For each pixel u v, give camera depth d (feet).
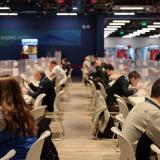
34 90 26.96
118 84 23.84
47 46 75.05
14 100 9.21
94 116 23.07
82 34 75.61
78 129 25.67
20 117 9.14
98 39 74.64
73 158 18.53
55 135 23.36
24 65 32.81
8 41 74.23
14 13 70.85
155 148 8.77
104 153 19.49
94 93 27.76
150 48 103.45
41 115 15.23
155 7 62.18
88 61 59.31
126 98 23.03
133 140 10.46
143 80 27.66
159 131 10.14
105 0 58.03
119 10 68.54
